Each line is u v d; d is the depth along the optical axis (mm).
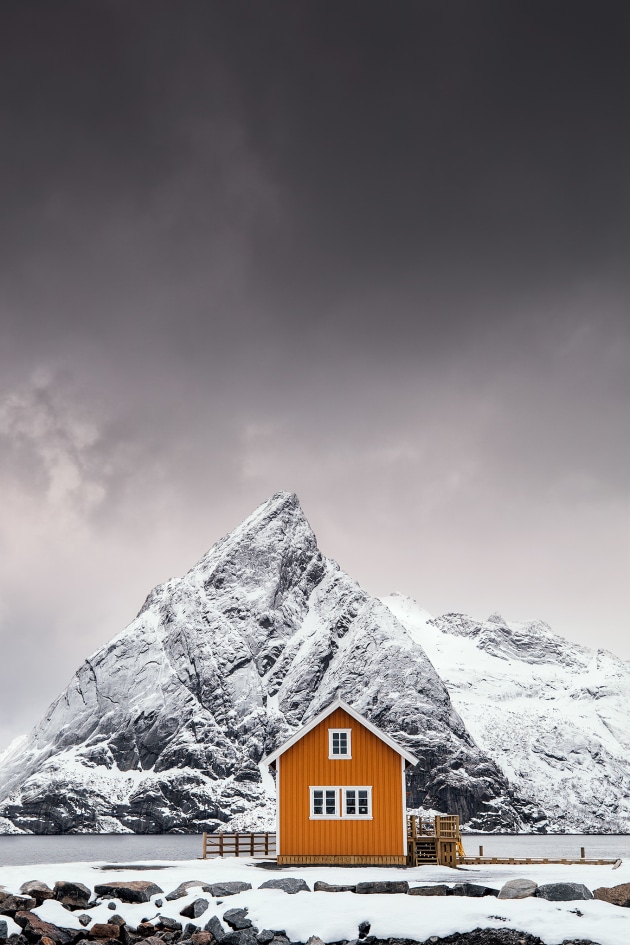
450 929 33469
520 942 32219
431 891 39219
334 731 57750
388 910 35688
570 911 34812
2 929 36438
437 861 56594
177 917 38094
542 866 58062
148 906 39375
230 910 37188
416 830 61469
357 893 39656
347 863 55531
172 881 43844
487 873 50062
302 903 37562
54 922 37531
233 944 35344
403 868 53812
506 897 37750
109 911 38750
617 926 32875
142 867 54688
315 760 57406
